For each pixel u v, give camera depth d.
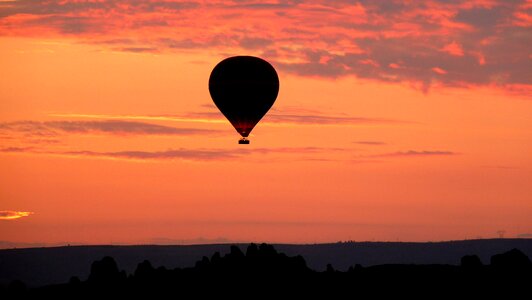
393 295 155.88
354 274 165.00
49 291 151.88
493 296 156.75
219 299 150.12
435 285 160.38
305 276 160.25
